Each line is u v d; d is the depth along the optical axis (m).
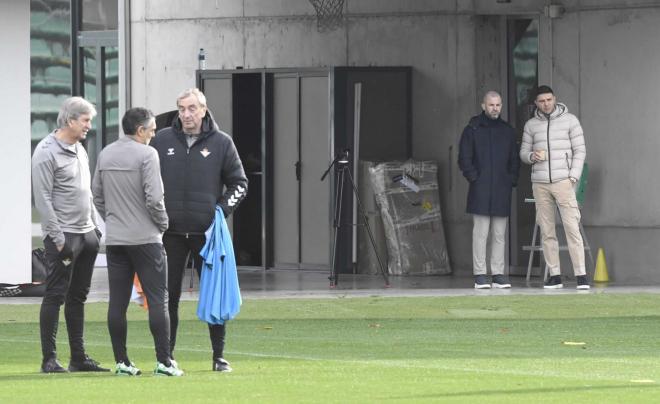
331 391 36.66
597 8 70.31
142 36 81.38
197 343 48.72
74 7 86.69
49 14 87.44
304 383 38.28
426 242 73.75
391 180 73.44
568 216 65.56
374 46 75.94
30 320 55.22
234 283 40.91
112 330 40.47
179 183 41.25
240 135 78.19
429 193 74.00
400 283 69.69
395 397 35.53
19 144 63.59
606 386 37.62
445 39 74.81
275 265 77.50
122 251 40.28
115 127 86.25
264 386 37.69
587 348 46.88
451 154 74.62
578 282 65.44
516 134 72.62
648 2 69.06
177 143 41.38
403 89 75.06
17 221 63.72
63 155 41.59
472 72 74.44
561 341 48.75
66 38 87.12
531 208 73.75
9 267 63.69
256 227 78.38
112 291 40.47
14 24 63.16
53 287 41.56
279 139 77.19
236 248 78.31
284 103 77.06
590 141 70.62
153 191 39.62
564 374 40.38
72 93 86.94
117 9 85.56
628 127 69.62
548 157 65.62
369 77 74.75
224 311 40.62
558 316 55.97
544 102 65.69
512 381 38.69
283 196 77.12
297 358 44.41
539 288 66.31
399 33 75.56
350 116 74.62
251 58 78.31
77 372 41.66
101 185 40.19
